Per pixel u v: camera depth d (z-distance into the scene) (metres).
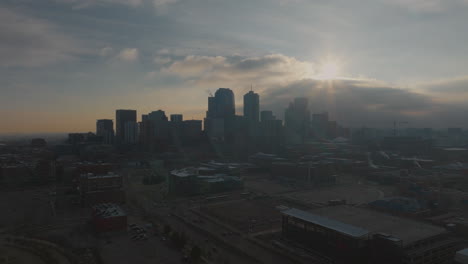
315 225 138.62
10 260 132.62
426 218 190.00
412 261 114.69
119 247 147.00
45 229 174.75
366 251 124.81
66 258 134.25
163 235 164.12
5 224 184.50
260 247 147.88
